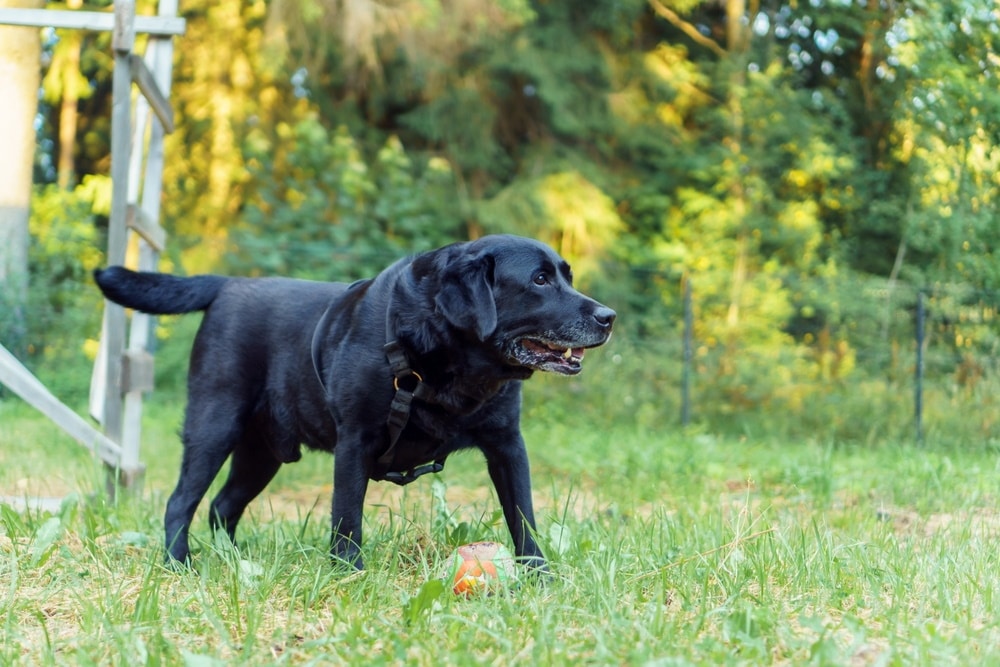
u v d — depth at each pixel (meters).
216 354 5.23
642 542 4.95
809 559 4.59
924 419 11.98
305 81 17.27
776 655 3.50
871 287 13.53
